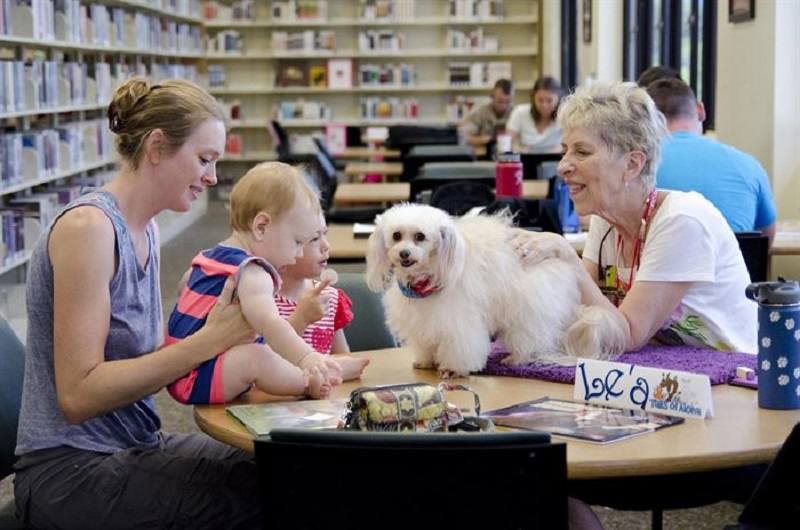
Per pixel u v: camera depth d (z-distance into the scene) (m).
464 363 2.30
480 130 10.62
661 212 2.54
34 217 7.15
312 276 2.49
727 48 6.31
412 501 1.60
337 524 1.63
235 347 2.20
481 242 2.31
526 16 14.09
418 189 5.99
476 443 1.56
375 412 1.84
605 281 2.71
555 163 6.95
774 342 2.03
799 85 5.54
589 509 2.08
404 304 2.33
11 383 2.43
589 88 2.57
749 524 1.88
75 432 2.20
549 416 2.01
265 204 2.32
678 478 2.41
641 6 9.63
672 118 4.07
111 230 2.15
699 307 2.57
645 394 2.05
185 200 2.26
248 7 14.23
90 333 2.13
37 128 8.02
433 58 14.48
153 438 2.36
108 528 2.13
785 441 1.77
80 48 8.71
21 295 6.81
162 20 12.15
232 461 2.20
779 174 5.60
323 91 14.62
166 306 7.45
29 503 2.19
